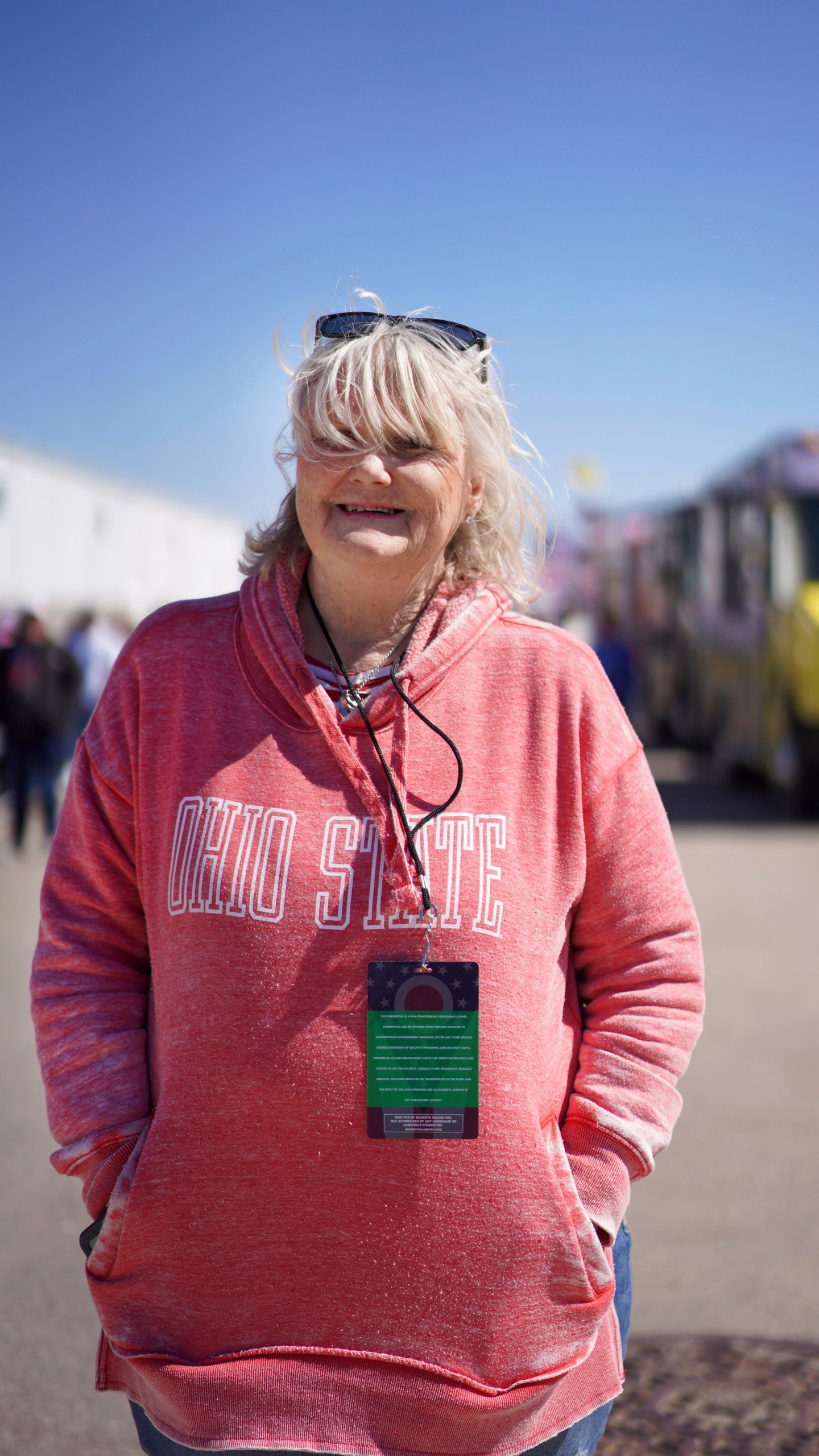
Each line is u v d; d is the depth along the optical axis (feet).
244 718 5.17
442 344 5.28
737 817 42.01
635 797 5.25
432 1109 4.79
